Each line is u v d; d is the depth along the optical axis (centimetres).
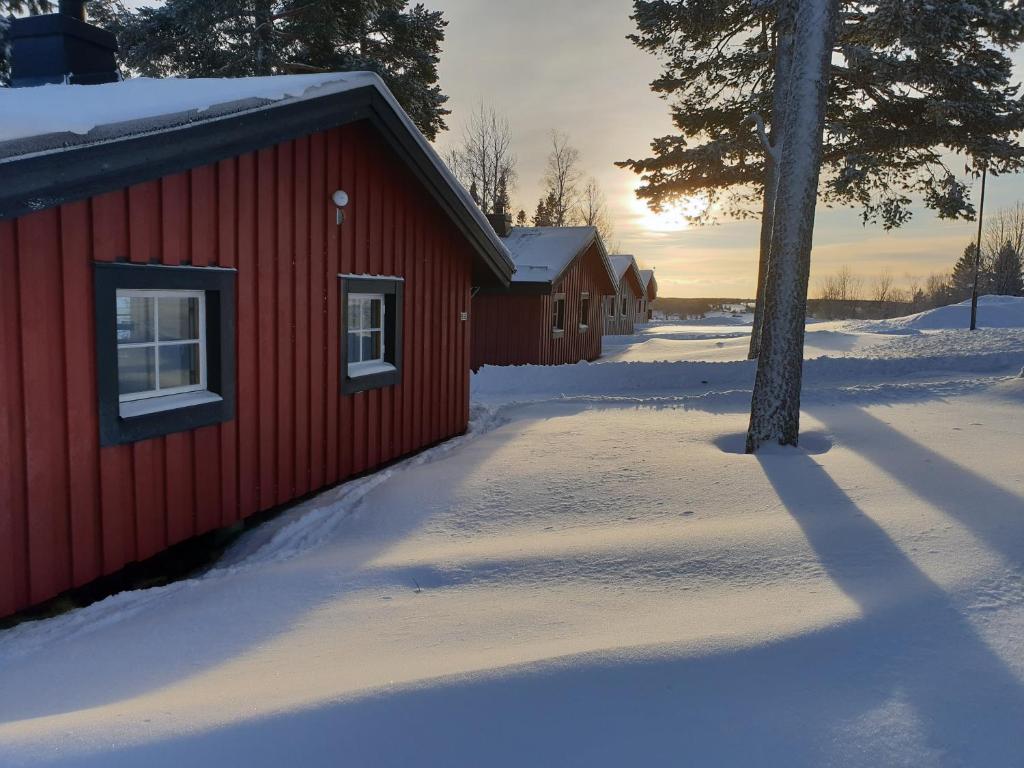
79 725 248
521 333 1844
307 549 511
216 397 550
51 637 374
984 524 425
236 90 549
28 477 415
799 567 391
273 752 229
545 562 425
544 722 243
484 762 226
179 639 357
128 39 2130
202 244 529
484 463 682
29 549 417
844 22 1469
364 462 750
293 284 630
